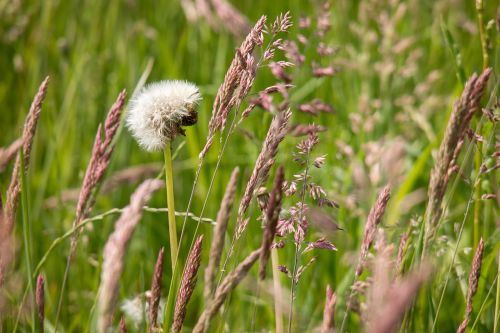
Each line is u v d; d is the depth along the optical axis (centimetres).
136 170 427
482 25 290
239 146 479
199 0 508
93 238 391
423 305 279
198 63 558
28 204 224
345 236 371
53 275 383
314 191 215
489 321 296
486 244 284
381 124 501
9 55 588
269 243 175
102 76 556
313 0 539
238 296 351
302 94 476
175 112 213
